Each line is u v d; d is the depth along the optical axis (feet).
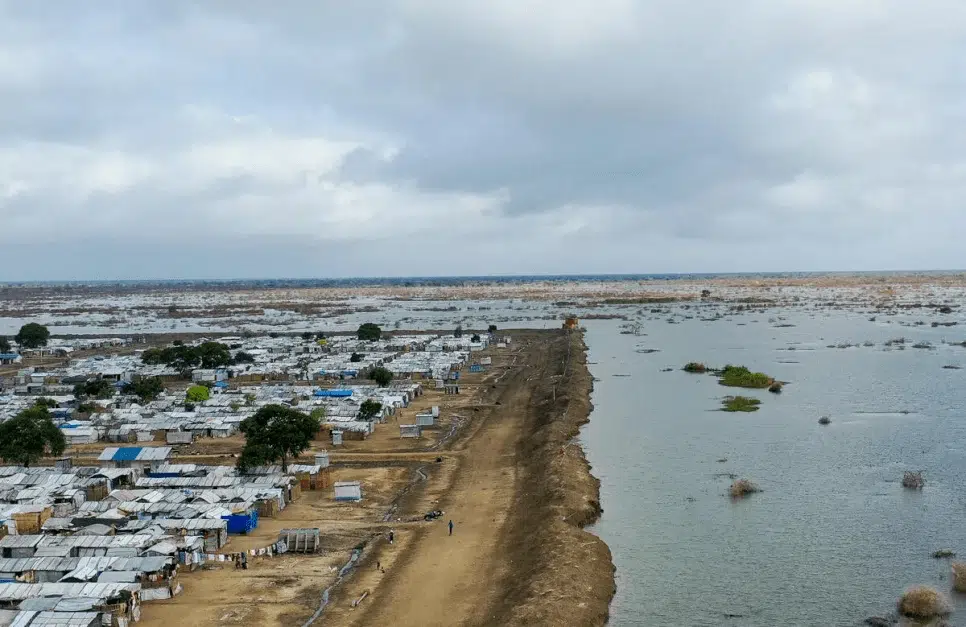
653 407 557.74
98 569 248.73
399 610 235.61
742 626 223.51
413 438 479.41
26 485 348.38
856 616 228.02
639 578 257.55
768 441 444.14
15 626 208.44
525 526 305.53
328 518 326.65
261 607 237.25
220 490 339.36
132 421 507.30
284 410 387.14
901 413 513.45
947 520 307.37
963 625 220.43
